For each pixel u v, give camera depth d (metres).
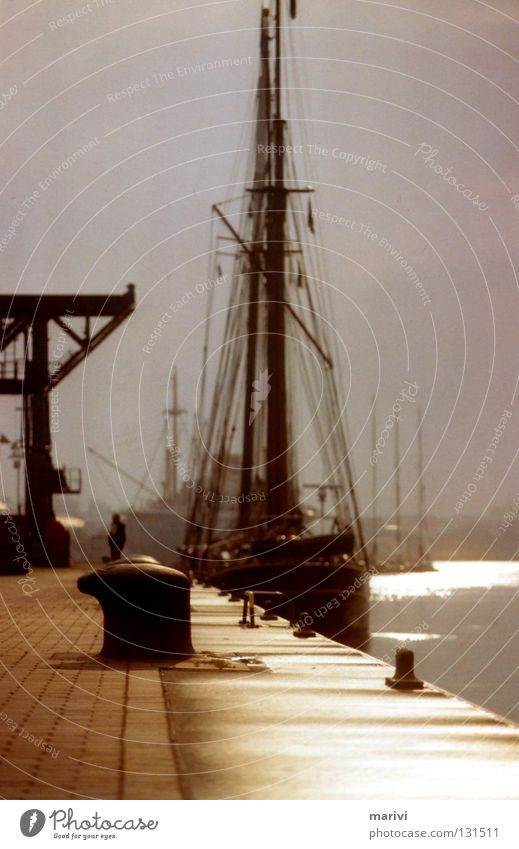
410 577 138.00
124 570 14.41
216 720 9.94
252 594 20.75
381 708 10.66
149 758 8.29
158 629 14.32
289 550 51.44
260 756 8.43
